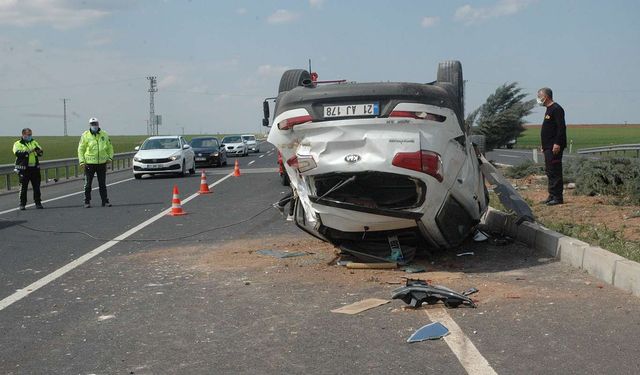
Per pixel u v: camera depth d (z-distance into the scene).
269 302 6.36
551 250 8.02
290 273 7.59
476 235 9.30
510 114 24.11
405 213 7.27
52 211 14.99
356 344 5.03
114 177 27.88
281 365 4.64
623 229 8.98
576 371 4.34
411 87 7.12
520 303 5.99
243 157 46.44
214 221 12.53
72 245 10.16
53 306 6.48
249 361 4.74
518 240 9.07
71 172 32.97
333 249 8.91
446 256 8.32
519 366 4.46
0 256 9.35
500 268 7.56
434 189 7.24
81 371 4.66
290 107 7.38
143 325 5.74
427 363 4.57
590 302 5.94
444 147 7.30
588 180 12.95
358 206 7.24
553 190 11.66
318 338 5.21
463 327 5.35
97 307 6.40
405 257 7.91
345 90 7.14
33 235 11.31
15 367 4.78
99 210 14.93
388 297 6.38
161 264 8.45
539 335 5.08
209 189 19.70
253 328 5.54
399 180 7.38
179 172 25.91
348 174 7.18
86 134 15.41
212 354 4.93
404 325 5.47
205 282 7.32
